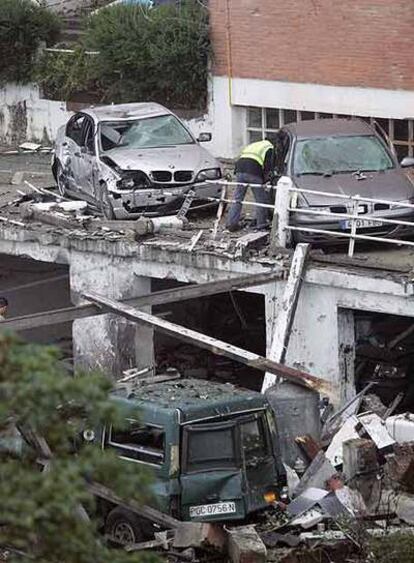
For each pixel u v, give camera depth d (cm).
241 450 2041
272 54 3769
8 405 954
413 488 2166
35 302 3612
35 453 1157
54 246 2998
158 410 2023
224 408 2041
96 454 988
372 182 2719
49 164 4031
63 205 3127
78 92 4247
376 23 3525
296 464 2295
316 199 2662
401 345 2669
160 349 3238
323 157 2803
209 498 2022
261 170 2839
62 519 951
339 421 2495
